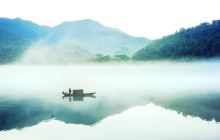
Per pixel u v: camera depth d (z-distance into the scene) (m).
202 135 28.28
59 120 36.69
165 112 41.62
